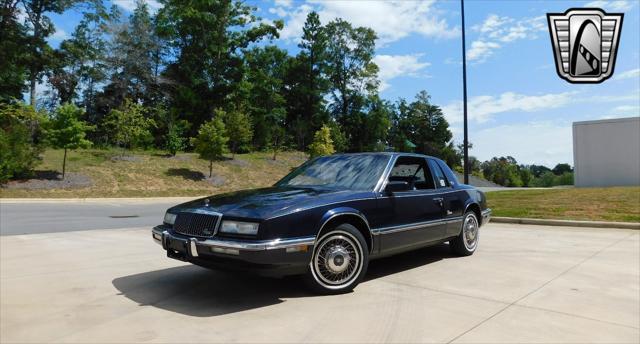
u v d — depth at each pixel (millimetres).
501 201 14328
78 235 8773
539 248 7074
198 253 3949
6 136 19688
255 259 3707
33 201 17547
